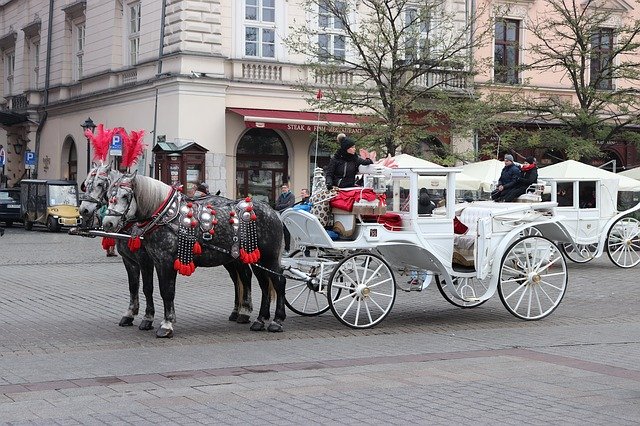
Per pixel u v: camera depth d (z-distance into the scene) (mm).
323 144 31203
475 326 13609
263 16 33656
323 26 33906
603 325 13836
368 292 13203
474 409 8289
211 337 12312
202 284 18562
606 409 8320
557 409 8305
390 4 30859
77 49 42156
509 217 14172
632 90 31000
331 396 8773
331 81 31984
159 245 12133
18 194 43375
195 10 32344
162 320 13555
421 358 10898
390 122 28422
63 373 9812
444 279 13930
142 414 8023
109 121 38031
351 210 13000
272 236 12812
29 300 15914
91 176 12406
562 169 22406
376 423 7785
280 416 7992
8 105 49500
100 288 17734
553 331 13195
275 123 32062
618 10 37250
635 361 10766
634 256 23234
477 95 31844
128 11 37062
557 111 31359
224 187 32750
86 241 32188
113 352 11102
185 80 32031
